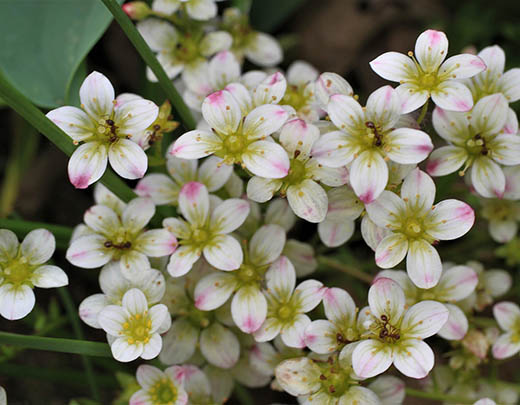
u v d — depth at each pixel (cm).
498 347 19
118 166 17
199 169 19
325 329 17
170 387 18
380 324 17
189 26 20
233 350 18
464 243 21
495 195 18
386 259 17
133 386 19
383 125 17
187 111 19
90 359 20
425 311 17
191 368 18
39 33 20
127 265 18
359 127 17
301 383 17
